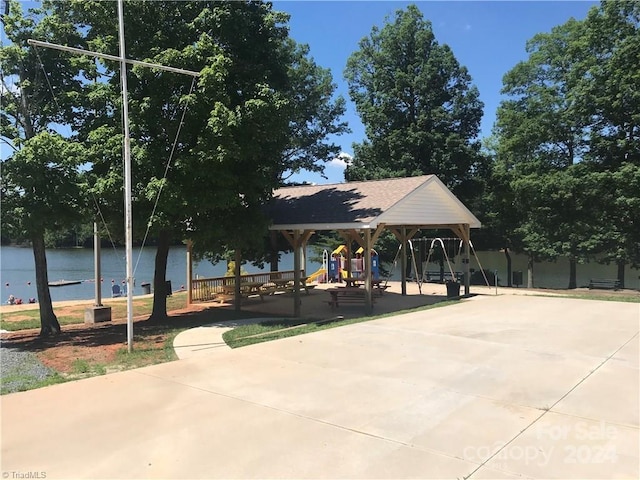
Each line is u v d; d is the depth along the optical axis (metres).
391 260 29.42
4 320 14.55
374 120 27.52
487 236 27.94
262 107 11.32
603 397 5.77
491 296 18.45
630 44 20.30
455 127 26.89
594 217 22.42
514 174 25.47
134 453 4.28
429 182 16.25
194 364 7.61
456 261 30.95
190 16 12.34
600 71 21.52
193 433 4.73
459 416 5.15
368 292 14.38
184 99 10.55
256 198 12.67
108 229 12.98
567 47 24.80
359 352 8.35
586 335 9.83
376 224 13.83
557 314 12.97
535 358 7.83
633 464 3.99
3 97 11.34
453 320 11.98
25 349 9.90
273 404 5.59
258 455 4.22
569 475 3.81
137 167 11.20
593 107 22.16
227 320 13.35
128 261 8.94
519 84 27.02
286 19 13.16
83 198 10.95
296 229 14.59
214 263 22.92
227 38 12.24
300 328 11.21
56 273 40.53
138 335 11.02
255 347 8.87
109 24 11.62
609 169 21.78
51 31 11.54
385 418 5.11
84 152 10.73
